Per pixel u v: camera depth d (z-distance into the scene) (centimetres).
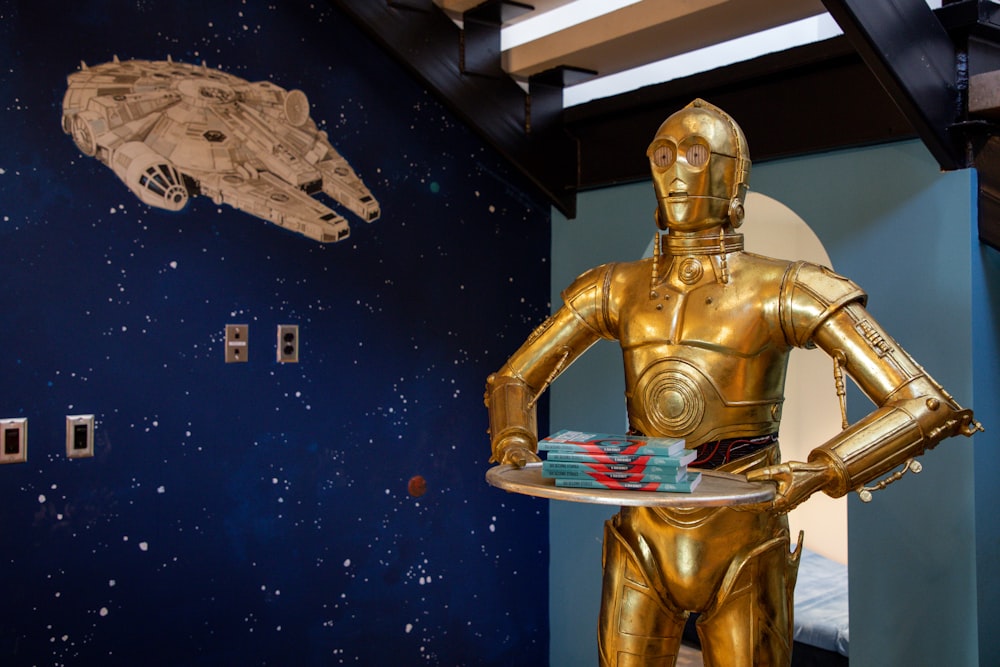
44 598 248
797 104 269
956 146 234
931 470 239
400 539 318
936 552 237
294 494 294
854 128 255
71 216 252
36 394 247
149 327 265
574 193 348
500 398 220
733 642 196
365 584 310
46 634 249
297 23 293
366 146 308
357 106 306
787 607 204
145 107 264
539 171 333
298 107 293
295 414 294
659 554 203
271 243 288
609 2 313
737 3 250
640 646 205
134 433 263
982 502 233
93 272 255
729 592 196
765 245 444
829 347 189
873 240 255
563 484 173
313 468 297
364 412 309
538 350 223
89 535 255
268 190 287
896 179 250
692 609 205
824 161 268
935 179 241
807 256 455
